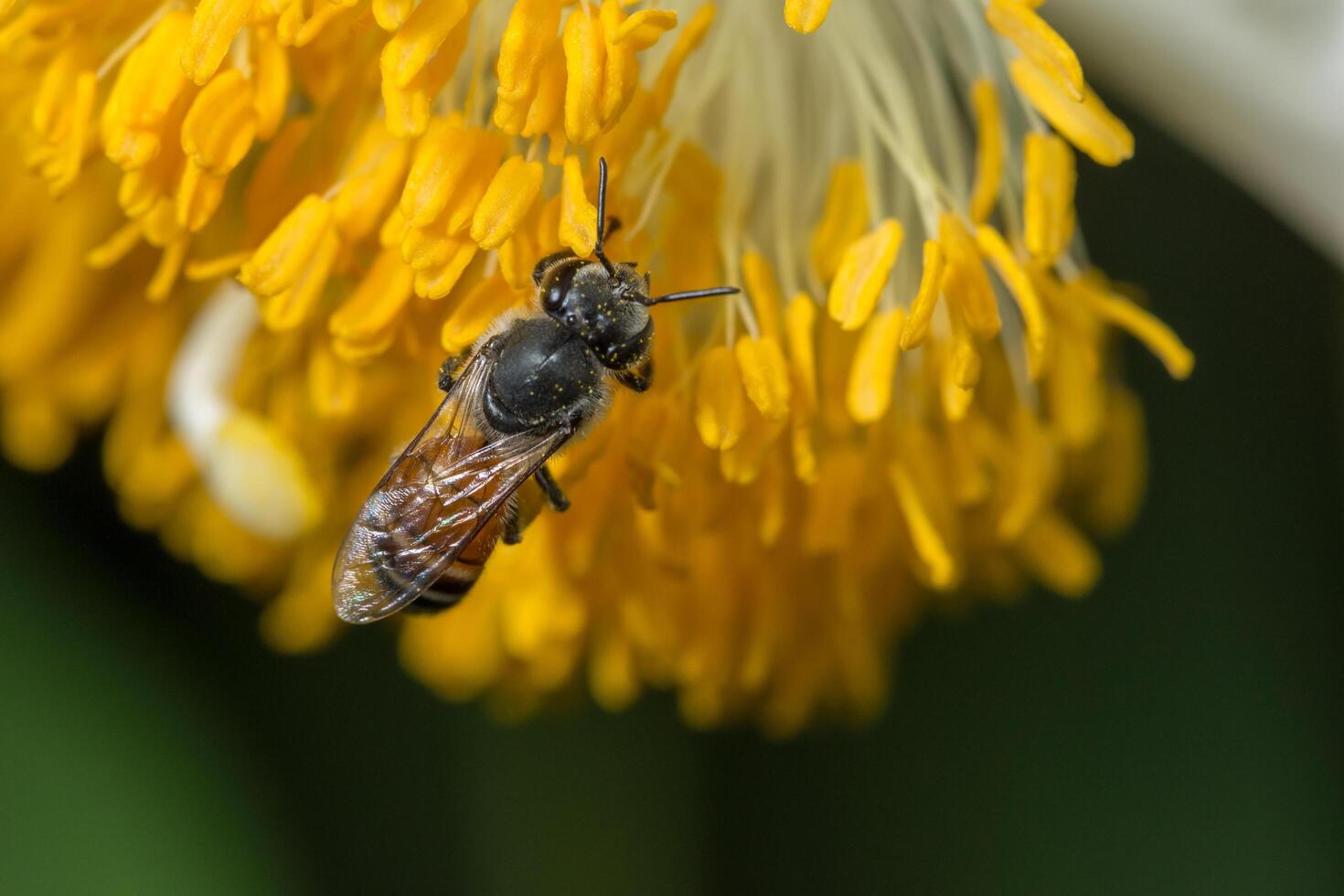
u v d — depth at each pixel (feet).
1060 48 0.31
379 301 0.31
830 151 0.33
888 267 0.31
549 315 0.32
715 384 0.31
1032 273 0.32
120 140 0.30
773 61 0.33
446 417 0.32
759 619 0.34
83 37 0.31
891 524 0.34
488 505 0.32
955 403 0.31
